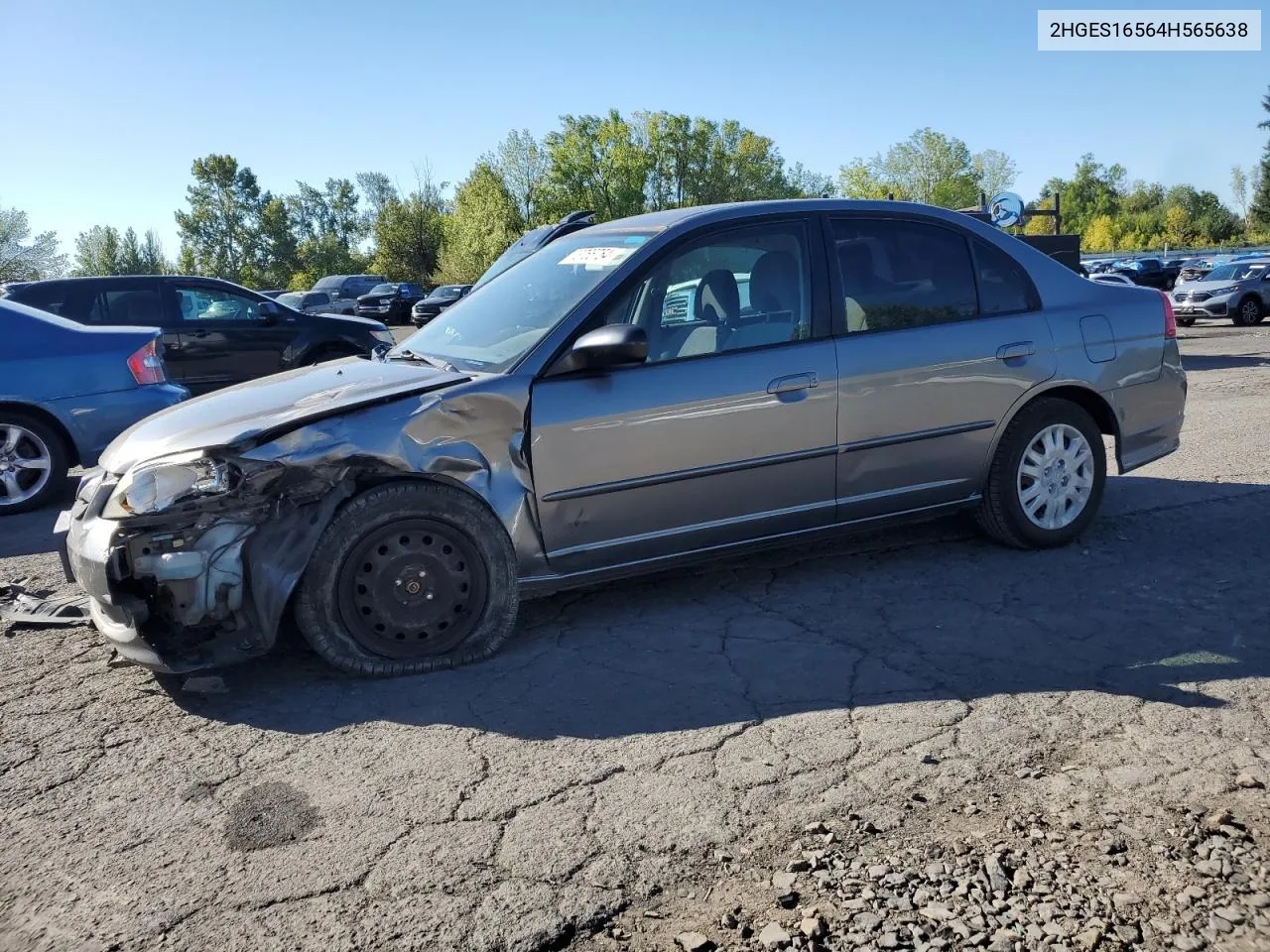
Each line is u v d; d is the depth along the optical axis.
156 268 91.31
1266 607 4.03
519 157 69.44
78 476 8.49
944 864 2.41
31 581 5.14
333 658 3.59
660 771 2.90
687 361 4.01
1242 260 24.66
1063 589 4.32
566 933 2.22
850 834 2.55
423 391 3.68
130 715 3.42
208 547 3.39
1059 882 2.34
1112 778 2.77
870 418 4.32
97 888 2.45
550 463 3.79
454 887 2.39
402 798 2.80
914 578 4.53
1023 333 4.66
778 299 4.24
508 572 3.79
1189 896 2.27
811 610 4.18
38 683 3.71
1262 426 8.38
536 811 2.71
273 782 2.92
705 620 4.11
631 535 3.97
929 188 80.38
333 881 2.43
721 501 4.10
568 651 3.84
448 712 3.35
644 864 2.46
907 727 3.11
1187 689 3.30
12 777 3.01
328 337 11.62
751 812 2.66
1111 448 7.60
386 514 3.57
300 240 115.00
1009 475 4.69
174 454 3.41
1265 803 2.62
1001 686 3.38
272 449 3.42
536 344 3.88
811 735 3.08
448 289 36.91
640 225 4.43
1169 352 5.09
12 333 6.97
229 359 11.02
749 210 4.31
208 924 2.29
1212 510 5.57
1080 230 109.44
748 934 2.20
